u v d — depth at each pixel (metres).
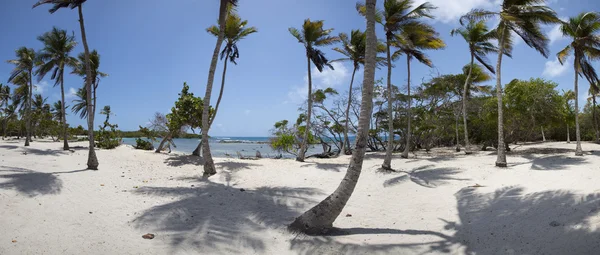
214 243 5.38
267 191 10.09
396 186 11.02
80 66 22.91
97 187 9.17
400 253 5.04
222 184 11.12
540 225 5.38
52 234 5.33
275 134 28.52
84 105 30.48
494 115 21.00
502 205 7.12
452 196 8.98
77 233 5.46
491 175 11.84
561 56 18.19
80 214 6.46
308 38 18.02
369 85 6.44
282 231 6.22
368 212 7.90
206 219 6.66
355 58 20.42
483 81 25.56
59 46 21.05
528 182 9.59
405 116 27.75
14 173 9.30
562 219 5.38
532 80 19.58
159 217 6.54
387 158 14.45
